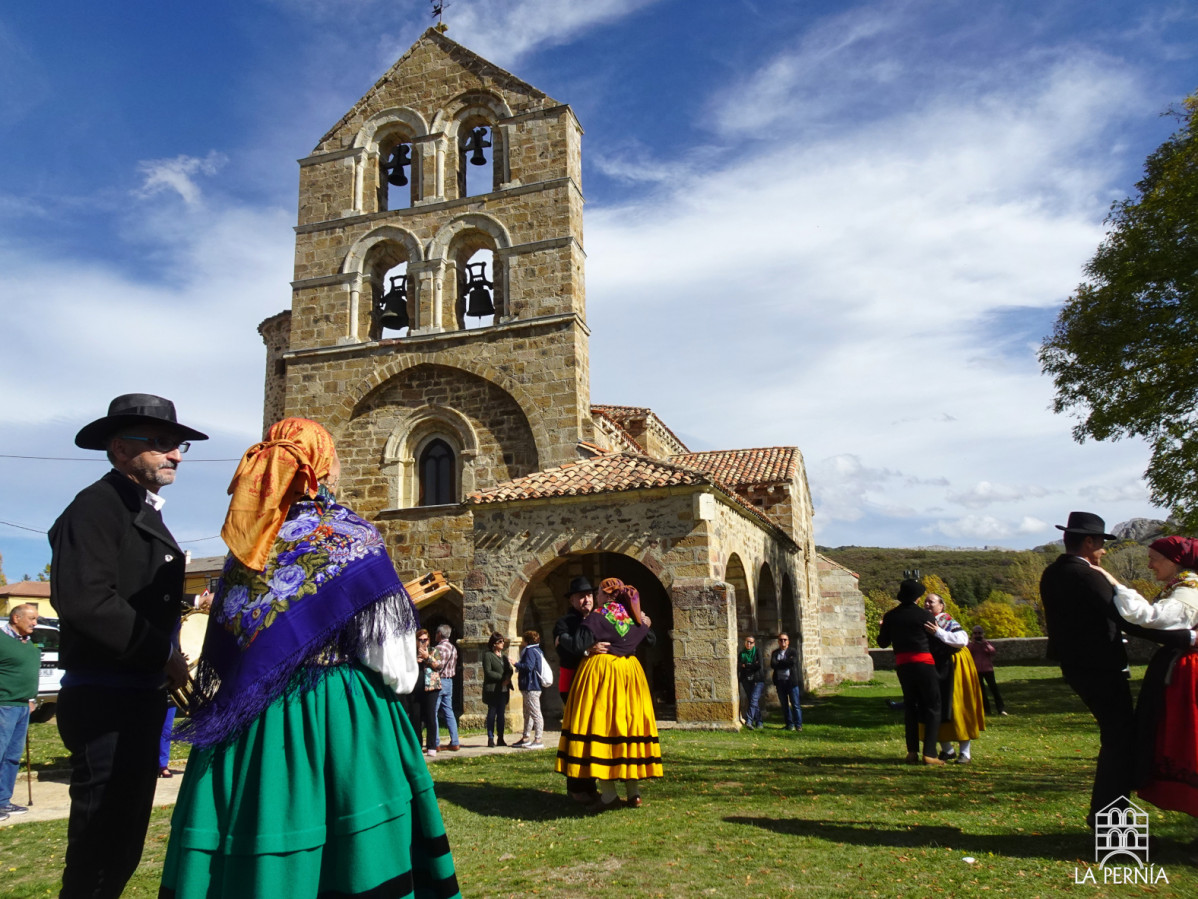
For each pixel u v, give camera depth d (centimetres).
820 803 779
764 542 2184
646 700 793
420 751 327
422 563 2097
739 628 1900
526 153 2280
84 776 361
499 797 856
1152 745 548
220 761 299
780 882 536
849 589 3216
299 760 294
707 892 525
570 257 2177
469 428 2156
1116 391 2077
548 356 2128
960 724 1037
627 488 1672
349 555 320
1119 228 2088
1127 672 577
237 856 283
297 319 2327
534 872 584
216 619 320
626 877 562
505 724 1653
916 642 1035
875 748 1235
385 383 2236
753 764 1047
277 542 321
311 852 285
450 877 315
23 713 889
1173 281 1936
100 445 407
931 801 773
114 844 365
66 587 348
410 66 2453
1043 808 722
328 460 352
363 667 317
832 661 3166
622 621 802
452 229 2288
